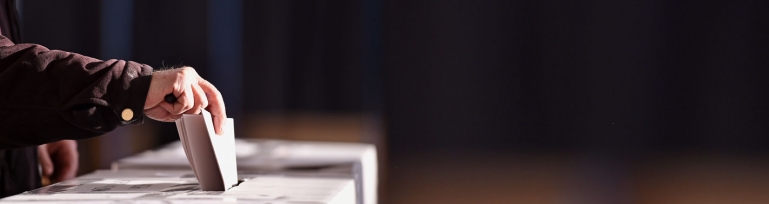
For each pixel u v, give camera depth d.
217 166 1.66
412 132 4.87
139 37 4.36
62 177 2.31
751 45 4.63
